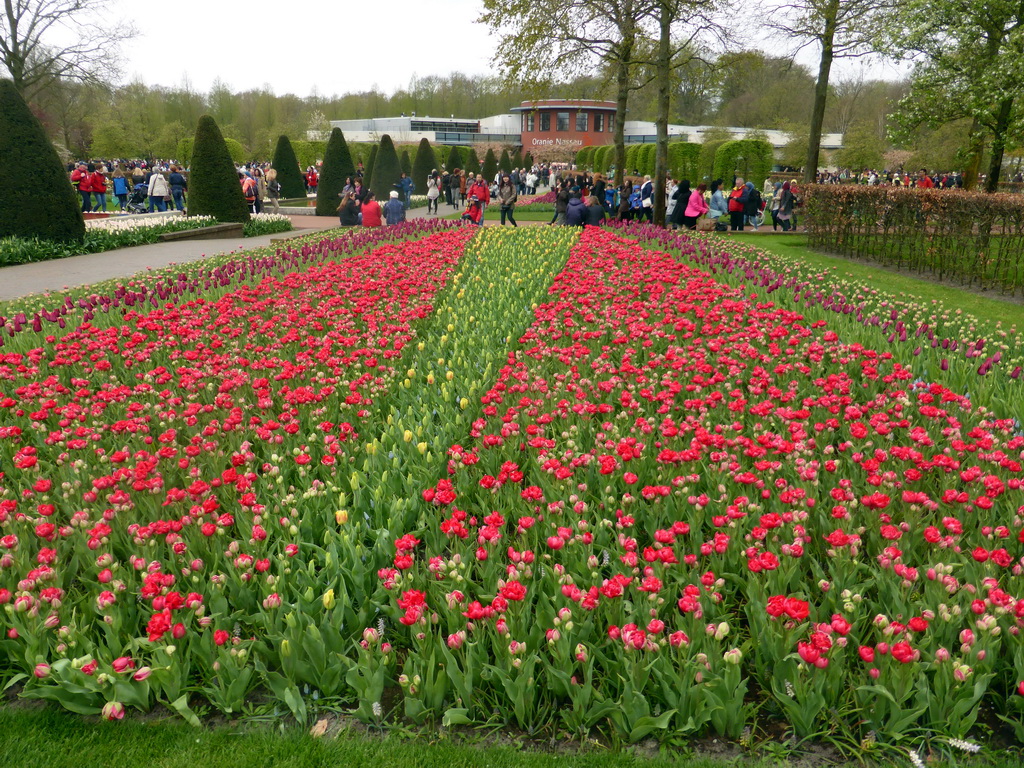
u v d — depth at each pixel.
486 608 3.29
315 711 3.37
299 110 109.12
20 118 18.47
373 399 6.41
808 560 4.24
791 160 59.47
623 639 3.20
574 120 87.69
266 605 3.50
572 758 3.08
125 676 3.35
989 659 3.23
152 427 6.25
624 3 27.23
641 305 9.22
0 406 5.85
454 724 3.30
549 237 17.62
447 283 11.66
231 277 12.66
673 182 33.00
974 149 25.19
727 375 6.84
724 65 28.58
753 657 3.64
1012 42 20.22
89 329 7.89
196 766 3.05
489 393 5.89
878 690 3.03
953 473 4.77
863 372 6.54
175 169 37.94
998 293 13.52
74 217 19.38
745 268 12.19
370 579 4.04
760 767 3.03
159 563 3.84
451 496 4.19
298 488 4.99
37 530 3.91
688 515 4.56
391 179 44.34
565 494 4.74
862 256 18.53
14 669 3.66
